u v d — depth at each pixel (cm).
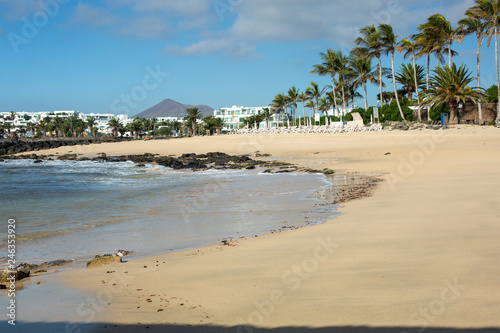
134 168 3341
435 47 4959
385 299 434
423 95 5369
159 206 1348
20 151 6619
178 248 784
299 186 1684
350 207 1112
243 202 1346
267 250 699
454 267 520
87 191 1870
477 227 739
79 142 8112
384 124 5356
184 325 402
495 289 436
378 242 689
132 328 400
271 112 11750
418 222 829
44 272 648
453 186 1323
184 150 5006
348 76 6844
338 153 3306
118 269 634
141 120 16888
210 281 543
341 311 412
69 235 949
